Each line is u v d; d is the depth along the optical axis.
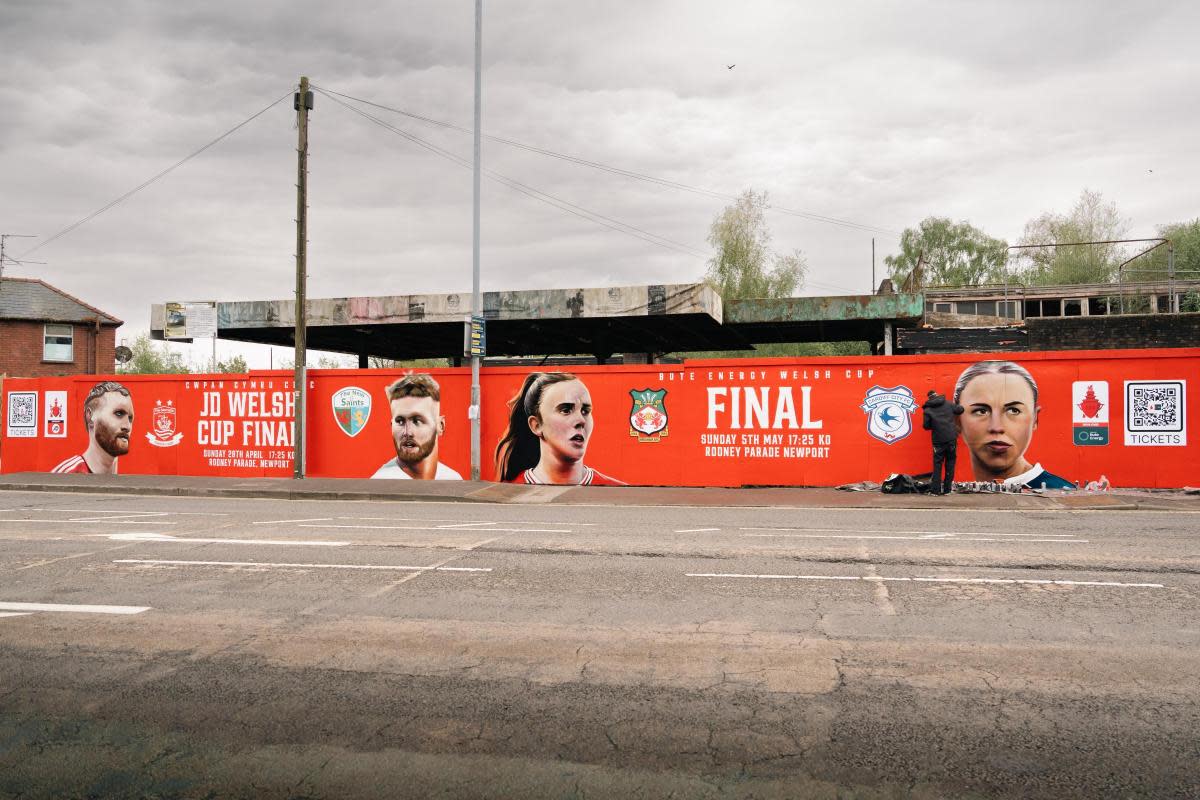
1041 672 5.31
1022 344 25.06
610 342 32.94
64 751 4.29
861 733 4.39
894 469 17.16
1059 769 3.97
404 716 4.70
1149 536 10.78
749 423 17.92
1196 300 37.12
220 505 16.05
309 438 20.50
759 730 4.45
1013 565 8.75
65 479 20.69
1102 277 55.25
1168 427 15.89
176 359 58.09
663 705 4.82
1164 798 3.69
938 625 6.42
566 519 13.31
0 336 37.91
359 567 8.91
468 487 17.97
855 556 9.38
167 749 4.30
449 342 32.16
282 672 5.46
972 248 65.19
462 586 7.94
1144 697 4.86
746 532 11.52
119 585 8.12
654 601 7.28
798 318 25.48
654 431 18.41
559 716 4.67
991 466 16.58
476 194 18.81
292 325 25.31
